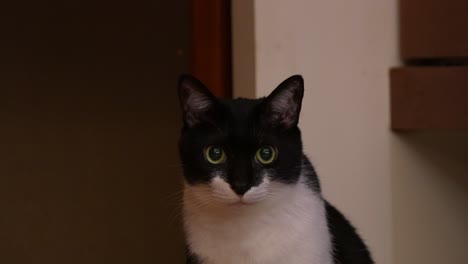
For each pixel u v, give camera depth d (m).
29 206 2.49
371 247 1.76
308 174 1.28
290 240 1.18
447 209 1.99
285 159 1.20
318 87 1.65
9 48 2.43
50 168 2.49
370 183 1.75
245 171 1.16
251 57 1.58
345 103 1.69
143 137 2.50
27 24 2.43
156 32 2.47
